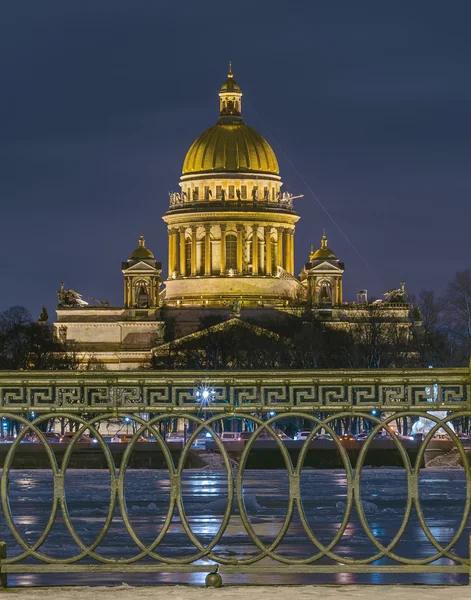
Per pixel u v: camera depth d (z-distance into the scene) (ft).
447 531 415.85
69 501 573.33
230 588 171.22
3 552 175.22
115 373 173.68
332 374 173.06
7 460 174.70
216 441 174.40
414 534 403.95
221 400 173.37
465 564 173.37
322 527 438.40
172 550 358.02
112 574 280.10
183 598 162.61
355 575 274.57
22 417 174.09
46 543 380.37
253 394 173.27
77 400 173.68
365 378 172.86
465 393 172.55
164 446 174.19
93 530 426.51
